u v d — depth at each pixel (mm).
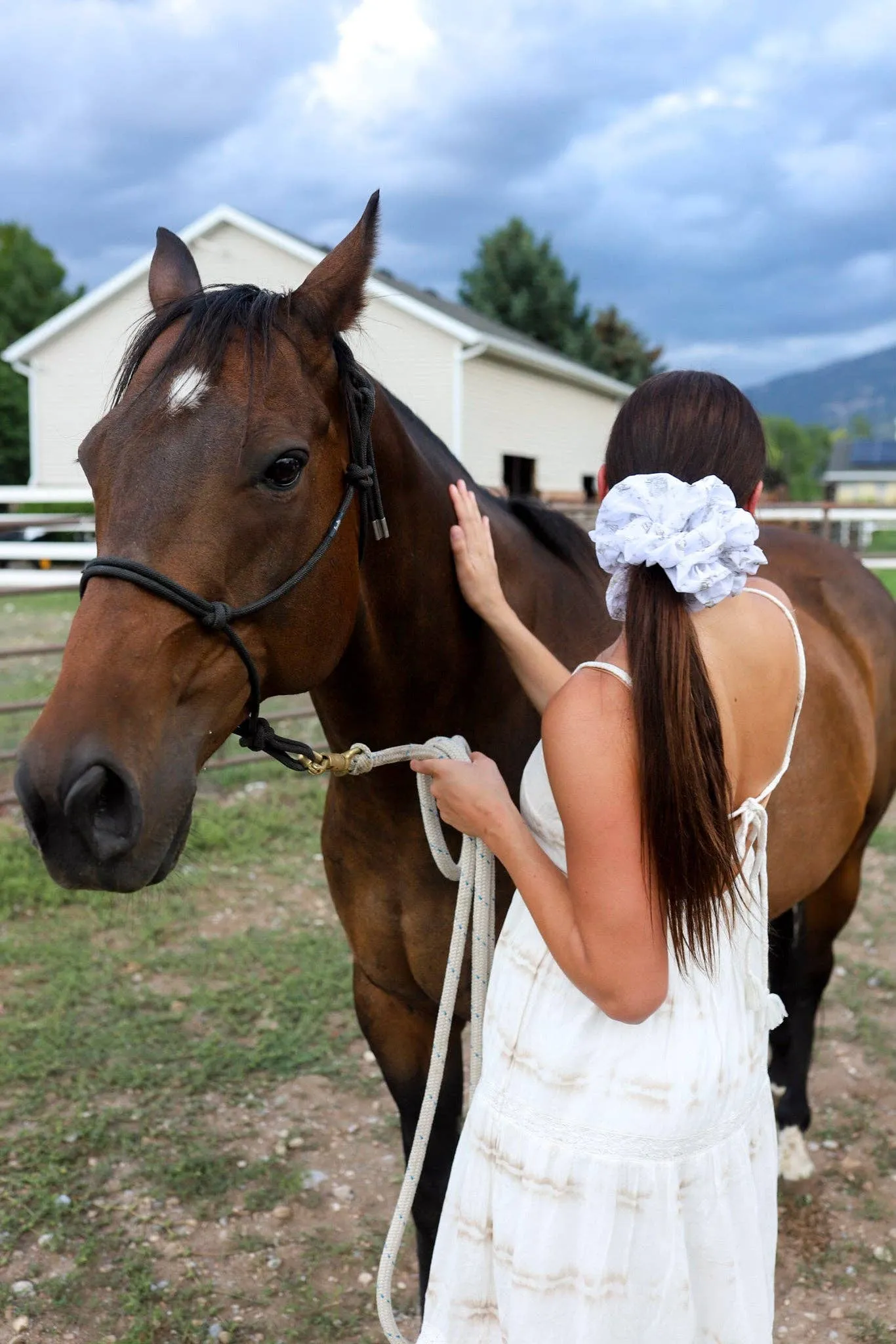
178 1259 2283
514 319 32062
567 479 17250
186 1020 3203
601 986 1057
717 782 1029
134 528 1212
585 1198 1128
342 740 1705
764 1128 1251
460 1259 1217
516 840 1180
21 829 4523
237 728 1389
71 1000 3271
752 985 1238
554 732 1067
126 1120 2740
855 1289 2213
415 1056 1914
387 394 1699
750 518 1070
